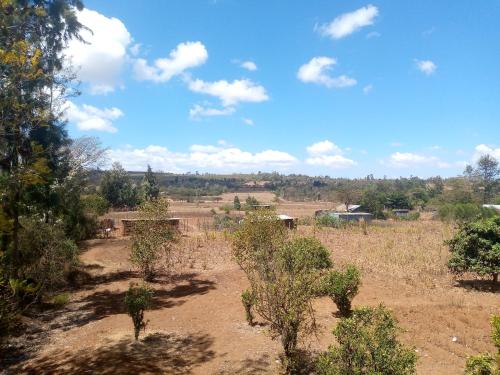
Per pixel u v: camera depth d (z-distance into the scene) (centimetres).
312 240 1392
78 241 2402
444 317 1081
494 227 1443
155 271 1853
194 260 2058
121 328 1118
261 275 821
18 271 1249
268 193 13925
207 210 8138
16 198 1242
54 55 1485
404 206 7975
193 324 1123
